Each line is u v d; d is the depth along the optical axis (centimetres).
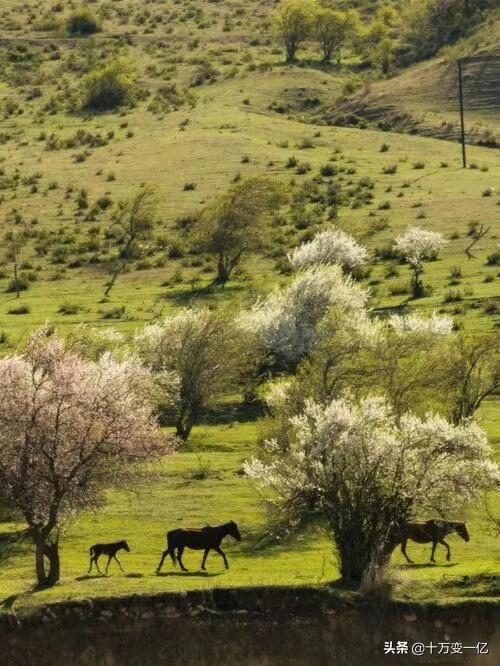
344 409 3428
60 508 3538
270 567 3759
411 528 3691
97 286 9300
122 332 7694
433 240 8750
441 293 8225
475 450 3381
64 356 3766
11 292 9269
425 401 4591
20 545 4147
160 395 5472
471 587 3075
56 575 3484
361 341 5325
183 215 10875
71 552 4097
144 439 3622
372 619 2964
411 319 6303
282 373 6569
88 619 2998
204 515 4422
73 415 3522
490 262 8962
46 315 8388
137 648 2984
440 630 2942
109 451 3569
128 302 8675
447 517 3753
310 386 4788
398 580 3069
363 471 3309
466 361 5216
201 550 4050
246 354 6228
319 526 4184
